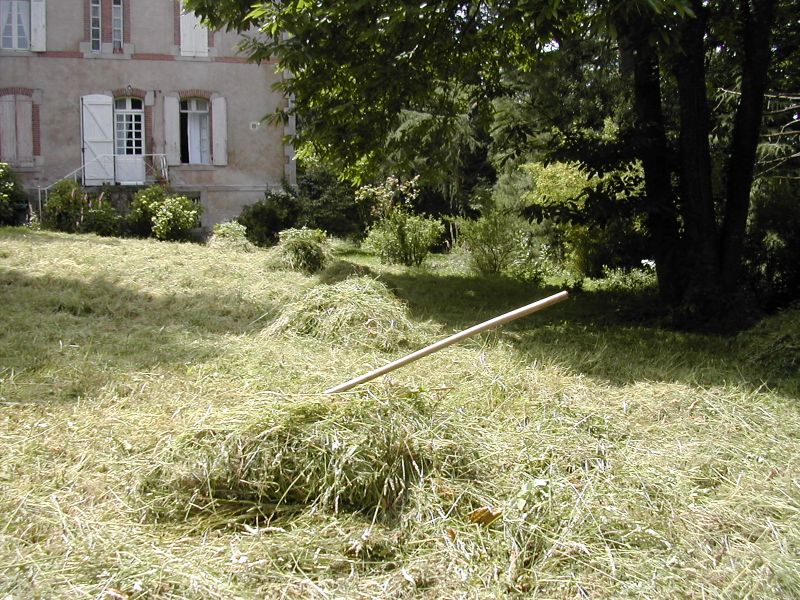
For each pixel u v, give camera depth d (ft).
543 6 23.18
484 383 17.58
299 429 11.79
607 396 17.76
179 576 8.84
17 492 10.95
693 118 28.91
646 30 25.98
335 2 27.30
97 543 9.57
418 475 11.66
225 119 65.62
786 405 17.61
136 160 64.39
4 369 17.07
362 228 71.56
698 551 10.18
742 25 31.71
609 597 9.02
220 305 27.53
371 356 20.20
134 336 21.68
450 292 37.40
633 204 30.78
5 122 62.03
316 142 37.42
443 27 29.91
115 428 13.69
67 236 48.19
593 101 43.24
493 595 8.89
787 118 40.09
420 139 38.96
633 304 32.78
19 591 8.34
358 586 9.11
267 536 10.27
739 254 29.14
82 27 62.44
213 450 11.56
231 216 66.64
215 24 32.37
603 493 11.59
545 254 56.95
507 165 57.98
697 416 16.52
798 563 9.84
